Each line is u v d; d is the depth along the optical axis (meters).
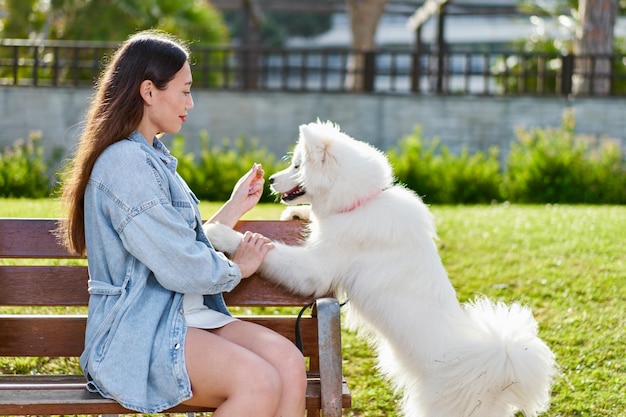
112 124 2.71
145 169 2.67
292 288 3.29
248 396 2.50
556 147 11.80
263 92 14.09
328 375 2.68
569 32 18.91
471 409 3.19
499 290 5.52
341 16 37.41
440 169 11.66
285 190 3.69
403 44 32.72
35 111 13.61
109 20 15.76
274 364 2.65
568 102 13.95
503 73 14.38
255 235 3.08
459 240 6.75
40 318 2.97
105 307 2.65
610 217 7.95
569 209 8.98
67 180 2.83
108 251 2.67
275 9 22.11
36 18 16.09
